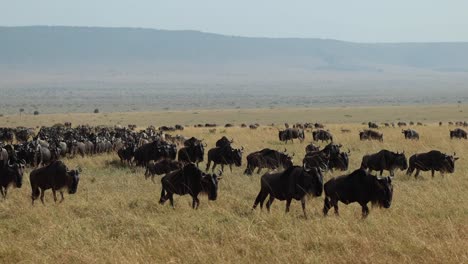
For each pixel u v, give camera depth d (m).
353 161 42.38
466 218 22.75
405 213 23.33
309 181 23.44
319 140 60.88
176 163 35.09
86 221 23.36
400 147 51.84
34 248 19.48
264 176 25.11
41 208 25.86
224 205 26.14
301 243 19.14
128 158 43.88
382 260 17.25
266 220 22.70
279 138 61.84
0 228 22.66
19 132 69.06
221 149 39.25
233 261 17.53
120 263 17.22
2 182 29.58
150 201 27.53
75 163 44.38
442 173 35.00
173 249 18.70
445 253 17.41
